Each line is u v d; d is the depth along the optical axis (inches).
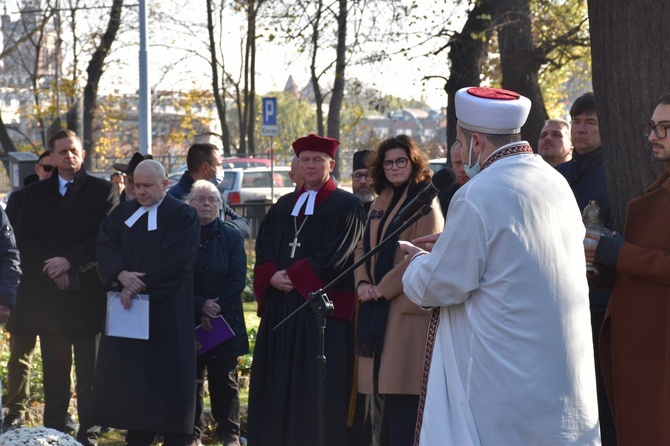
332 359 203.0
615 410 149.6
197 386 229.5
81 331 230.8
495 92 139.8
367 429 205.2
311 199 211.0
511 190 129.0
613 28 163.3
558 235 129.8
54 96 1162.6
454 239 130.1
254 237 647.1
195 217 215.0
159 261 207.0
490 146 135.6
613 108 165.2
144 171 211.2
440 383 134.5
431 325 138.6
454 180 155.3
